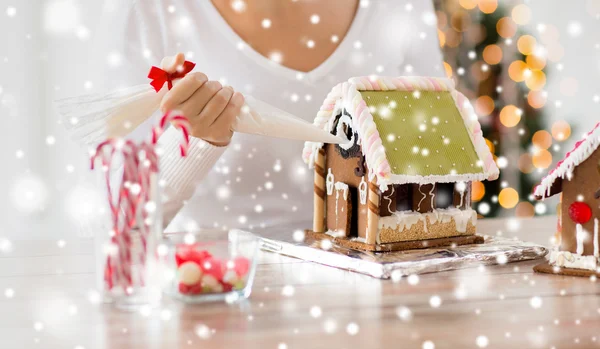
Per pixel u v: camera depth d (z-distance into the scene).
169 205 1.49
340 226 1.37
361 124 1.31
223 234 1.15
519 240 1.40
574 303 1.08
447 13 3.00
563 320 1.01
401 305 1.07
